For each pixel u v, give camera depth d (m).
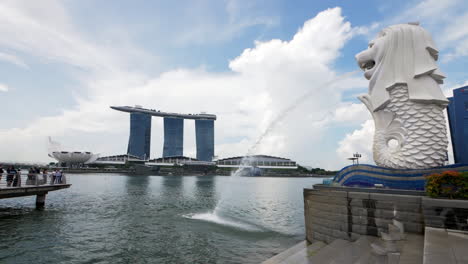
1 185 22.45
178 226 20.17
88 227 19.20
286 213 28.06
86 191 48.50
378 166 15.19
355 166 16.05
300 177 187.00
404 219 10.36
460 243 7.41
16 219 21.22
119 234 17.48
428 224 9.27
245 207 32.12
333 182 17.23
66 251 13.91
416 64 15.47
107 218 22.70
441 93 15.02
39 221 20.62
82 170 187.12
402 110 15.50
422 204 9.52
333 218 12.20
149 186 68.50
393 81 15.99
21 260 12.51
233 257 13.51
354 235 11.40
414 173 14.07
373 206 11.08
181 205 32.34
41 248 14.24
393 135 15.94
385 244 8.68
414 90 15.27
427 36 15.71
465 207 8.78
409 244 8.73
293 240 16.75
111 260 12.82
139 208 29.00
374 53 16.97
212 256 13.62
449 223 8.95
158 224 20.75
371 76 17.12
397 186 14.42
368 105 17.22
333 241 11.55
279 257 11.55
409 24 16.44
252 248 14.97
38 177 25.69
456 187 9.58
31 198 35.44
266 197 45.75
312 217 13.63
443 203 9.13
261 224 21.59
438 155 14.48
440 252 6.72
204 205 32.75
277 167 188.12
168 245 15.34
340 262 8.62
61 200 33.81
